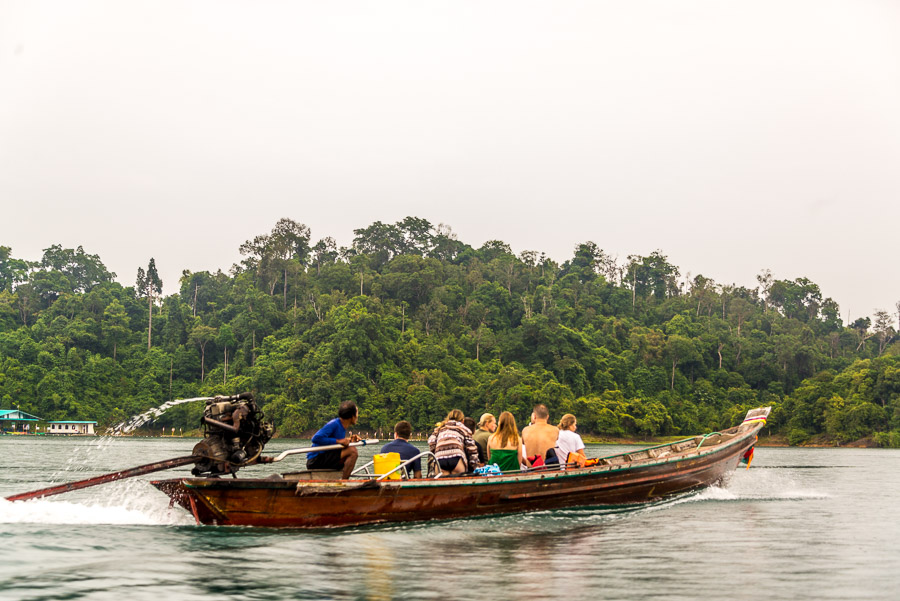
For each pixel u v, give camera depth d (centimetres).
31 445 5766
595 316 14200
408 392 10325
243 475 2044
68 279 14025
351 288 13750
